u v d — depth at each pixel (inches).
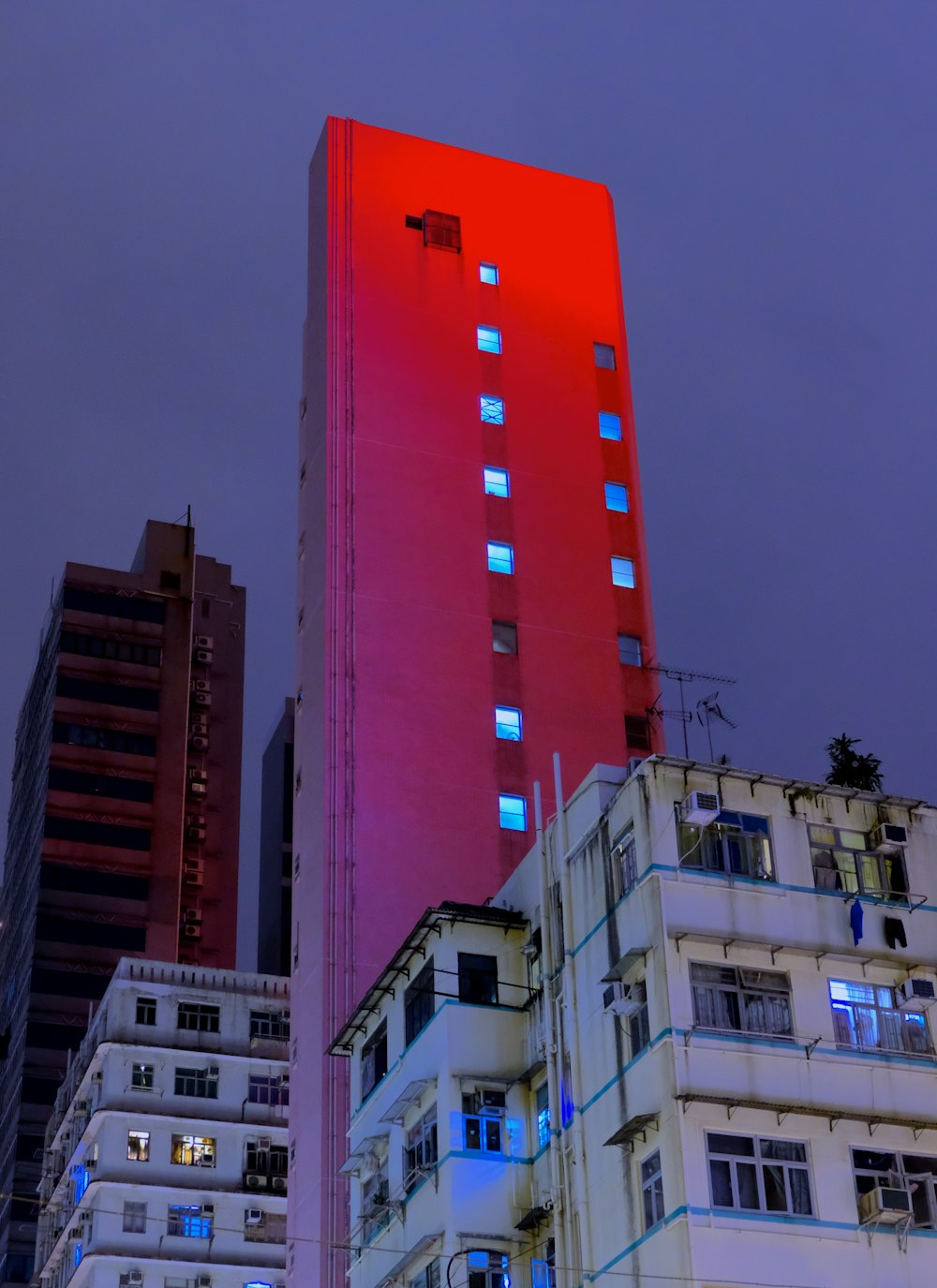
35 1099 5152.6
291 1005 2815.0
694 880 1747.0
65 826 5615.2
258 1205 3400.6
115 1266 3262.8
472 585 3105.3
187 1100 3469.5
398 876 2768.2
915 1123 1676.9
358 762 2856.8
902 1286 1588.3
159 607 6072.8
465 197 3565.5
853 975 1759.4
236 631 6599.4
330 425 3181.6
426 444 3230.8
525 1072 1894.7
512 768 2940.5
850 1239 1596.9
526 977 1978.3
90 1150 3479.3
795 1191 1606.8
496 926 2006.6
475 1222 1817.2
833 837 1839.3
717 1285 1535.4
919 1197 1646.2
